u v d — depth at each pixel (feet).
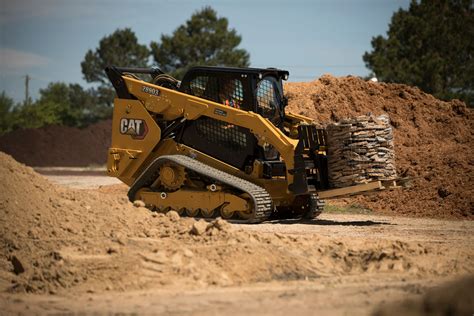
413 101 123.03
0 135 367.25
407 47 243.81
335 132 77.66
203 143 84.33
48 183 63.67
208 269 49.83
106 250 51.83
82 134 342.85
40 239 55.31
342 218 86.07
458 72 234.58
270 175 81.00
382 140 76.79
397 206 93.09
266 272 50.62
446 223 80.12
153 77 93.50
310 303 42.09
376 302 42.24
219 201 79.77
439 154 102.47
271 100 83.76
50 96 404.98
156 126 85.92
